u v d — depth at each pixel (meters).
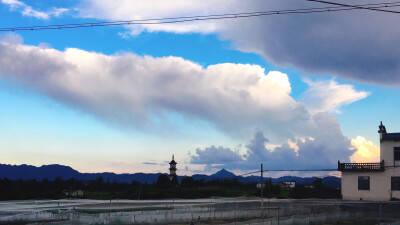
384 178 63.94
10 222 46.75
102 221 44.66
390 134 65.69
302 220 42.97
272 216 51.25
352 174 66.56
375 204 58.84
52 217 49.94
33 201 75.88
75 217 47.25
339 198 70.94
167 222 44.59
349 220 48.56
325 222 45.88
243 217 51.41
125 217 46.22
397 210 54.31
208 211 53.66
